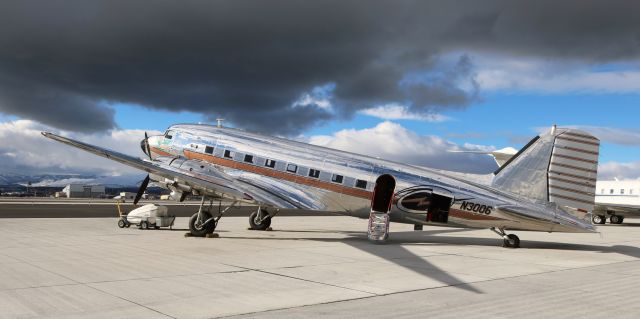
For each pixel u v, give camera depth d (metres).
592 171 16.20
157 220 20.38
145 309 7.31
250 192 16.97
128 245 14.94
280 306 7.70
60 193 107.81
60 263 11.35
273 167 18.34
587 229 16.09
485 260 13.74
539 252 16.14
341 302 8.09
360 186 17.47
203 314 7.08
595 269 12.47
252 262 12.16
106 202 65.75
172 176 16.38
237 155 18.86
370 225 17.08
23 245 14.70
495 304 8.16
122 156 15.65
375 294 8.77
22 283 9.03
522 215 16.25
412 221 17.53
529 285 9.98
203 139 19.56
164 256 12.83
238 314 7.14
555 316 7.41
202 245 15.37
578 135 16.39
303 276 10.42
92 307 7.35
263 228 21.98
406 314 7.36
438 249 16.16
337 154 18.16
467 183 17.06
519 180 16.72
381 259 13.34
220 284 9.34
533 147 16.75
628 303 8.39
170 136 20.30
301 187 17.98
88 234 18.14
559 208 16.31
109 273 10.20
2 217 28.09
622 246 18.80
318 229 23.70
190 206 53.38
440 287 9.57
